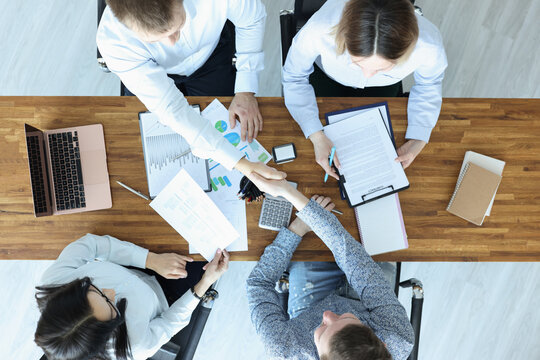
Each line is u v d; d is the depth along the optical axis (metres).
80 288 1.04
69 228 1.31
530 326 2.09
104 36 1.08
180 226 1.30
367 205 1.32
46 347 1.00
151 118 1.33
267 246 1.29
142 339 1.22
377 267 1.21
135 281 1.28
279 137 1.36
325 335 1.00
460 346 2.09
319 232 1.23
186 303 1.33
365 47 0.97
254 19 1.35
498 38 2.19
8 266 2.06
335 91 1.57
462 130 1.36
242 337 2.06
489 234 1.33
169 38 0.99
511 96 2.19
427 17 2.20
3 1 2.15
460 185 1.31
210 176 1.33
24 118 1.33
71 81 2.14
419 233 1.33
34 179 1.25
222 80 1.64
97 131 1.33
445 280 2.12
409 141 1.35
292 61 1.31
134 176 1.33
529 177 1.35
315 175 1.34
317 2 1.30
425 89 1.33
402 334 1.12
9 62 2.13
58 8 2.16
